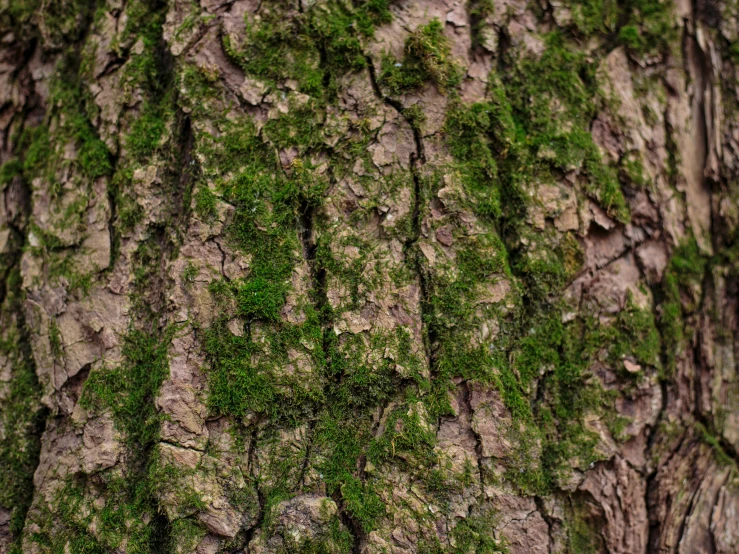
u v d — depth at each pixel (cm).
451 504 134
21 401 151
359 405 137
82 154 154
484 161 148
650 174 165
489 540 134
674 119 173
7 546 144
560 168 153
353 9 150
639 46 170
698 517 154
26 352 155
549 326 149
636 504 152
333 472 135
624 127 162
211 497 130
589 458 146
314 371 136
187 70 148
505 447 139
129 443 139
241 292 136
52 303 150
